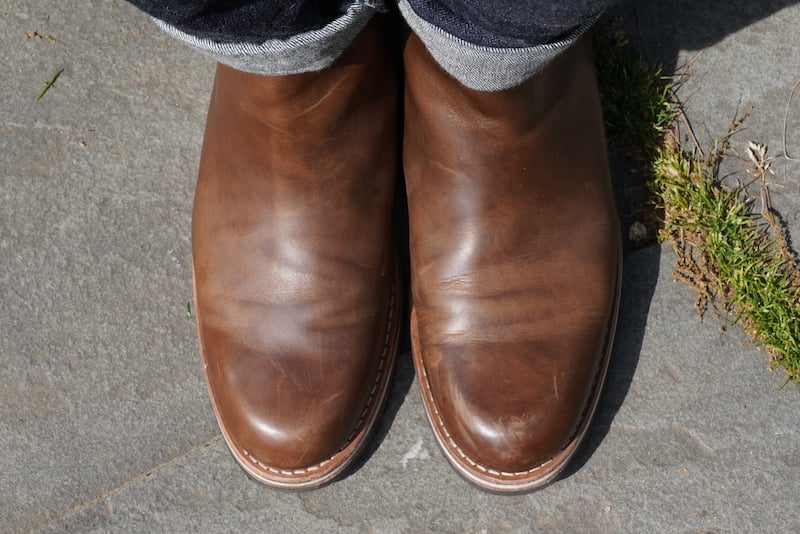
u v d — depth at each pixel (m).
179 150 0.75
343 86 0.60
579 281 0.64
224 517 0.69
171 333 0.72
